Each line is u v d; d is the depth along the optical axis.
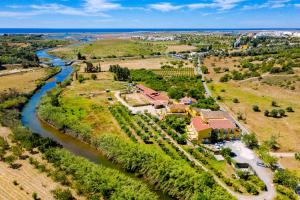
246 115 116.62
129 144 81.31
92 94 143.62
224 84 170.25
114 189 60.72
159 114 113.31
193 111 109.50
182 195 61.91
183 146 85.31
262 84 163.88
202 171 69.50
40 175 68.25
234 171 71.88
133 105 125.69
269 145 85.50
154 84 166.38
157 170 67.81
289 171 70.69
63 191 60.56
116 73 187.62
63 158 73.50
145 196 58.97
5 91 145.00
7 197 59.81
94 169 67.56
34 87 158.38
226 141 89.81
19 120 106.19
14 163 73.44
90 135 90.44
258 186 65.25
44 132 98.94
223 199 57.53
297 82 159.75
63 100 132.00
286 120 110.56
